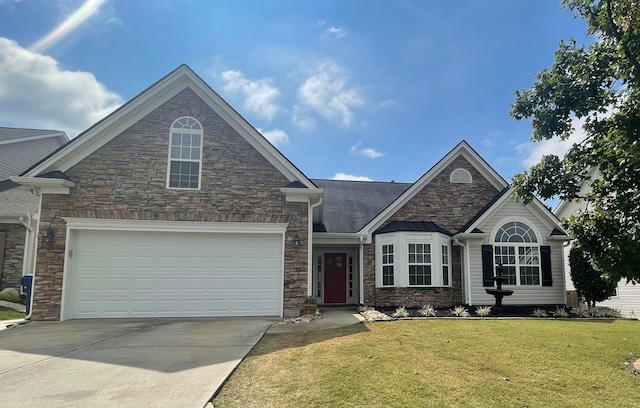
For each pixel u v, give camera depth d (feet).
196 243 38.47
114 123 38.52
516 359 21.49
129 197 37.88
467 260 48.75
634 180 21.17
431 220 52.26
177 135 39.55
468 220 52.60
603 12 23.24
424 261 48.19
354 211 57.52
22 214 51.24
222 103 39.91
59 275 36.14
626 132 21.16
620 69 22.94
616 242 21.04
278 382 16.89
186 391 15.69
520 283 48.55
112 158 38.22
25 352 22.62
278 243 39.34
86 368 19.04
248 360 20.39
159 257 37.86
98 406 14.21
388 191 65.72
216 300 37.91
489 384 17.37
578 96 25.13
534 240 49.57
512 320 35.63
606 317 39.81
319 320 35.09
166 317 36.99
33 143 74.84
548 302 48.55
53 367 19.29
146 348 23.27
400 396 15.55
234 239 38.99
